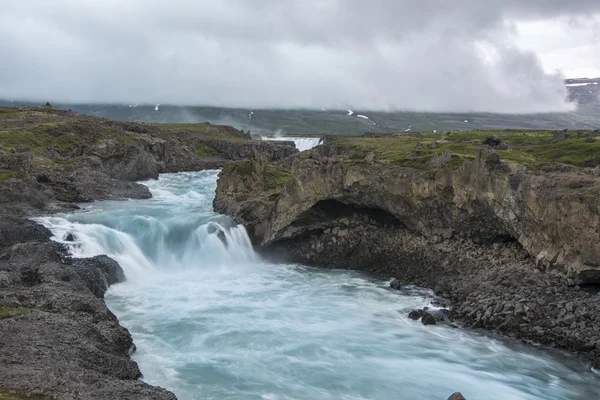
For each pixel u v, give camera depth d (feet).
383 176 184.96
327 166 191.52
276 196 217.15
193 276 175.42
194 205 257.75
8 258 147.95
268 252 200.85
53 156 324.80
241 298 152.56
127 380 90.94
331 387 100.83
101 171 325.01
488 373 108.37
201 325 129.39
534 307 130.31
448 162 181.68
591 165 203.41
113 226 199.11
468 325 132.46
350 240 193.77
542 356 115.24
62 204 236.43
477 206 166.30
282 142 591.78
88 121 427.74
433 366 111.04
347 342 122.21
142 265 179.93
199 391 96.89
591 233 131.34
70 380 82.02
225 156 538.88
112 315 118.42
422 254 176.65
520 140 330.34
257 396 96.12
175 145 492.95
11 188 220.84
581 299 129.70
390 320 136.87
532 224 150.51
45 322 102.37
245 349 116.47
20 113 456.04
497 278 146.61
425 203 177.78
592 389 102.83
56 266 139.54
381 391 100.07
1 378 78.13
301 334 126.11
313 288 163.94
